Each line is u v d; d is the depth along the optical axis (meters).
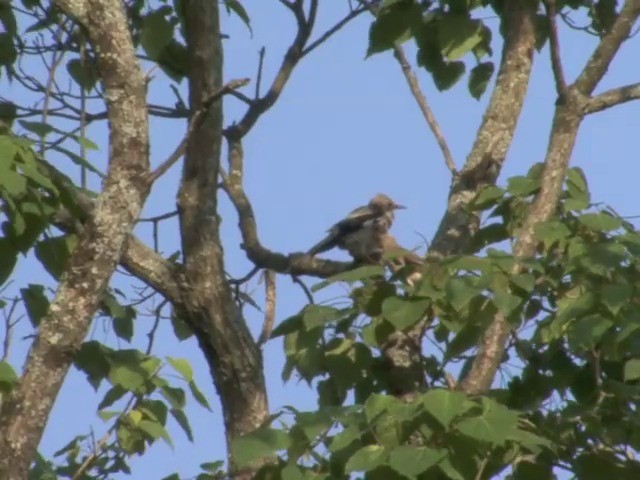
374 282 10.01
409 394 10.77
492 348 9.76
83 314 9.25
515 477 8.92
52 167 9.84
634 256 9.98
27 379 9.10
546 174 10.78
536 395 10.52
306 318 9.92
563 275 10.20
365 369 10.71
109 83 9.63
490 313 9.51
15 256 9.69
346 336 10.79
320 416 8.59
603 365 10.49
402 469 7.88
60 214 10.44
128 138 9.54
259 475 9.20
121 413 11.05
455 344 9.70
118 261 9.41
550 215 10.59
